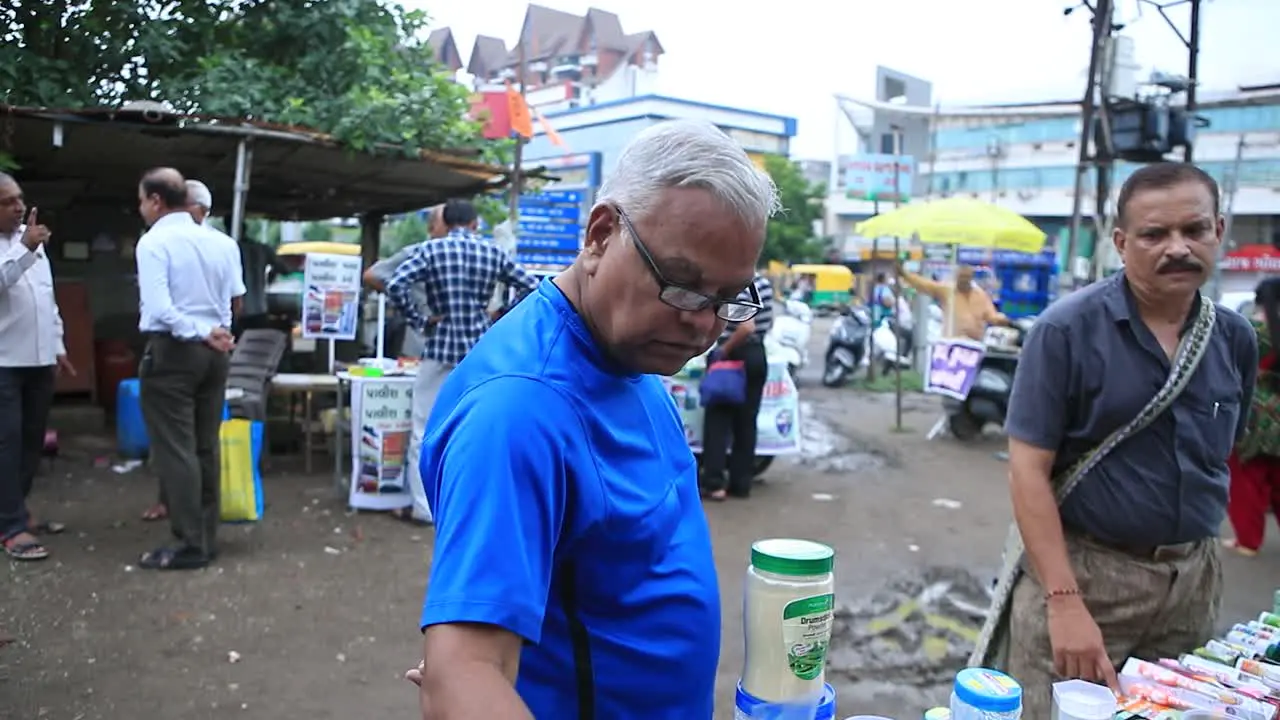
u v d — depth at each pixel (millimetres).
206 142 6469
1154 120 8734
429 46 8562
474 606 1035
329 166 7391
